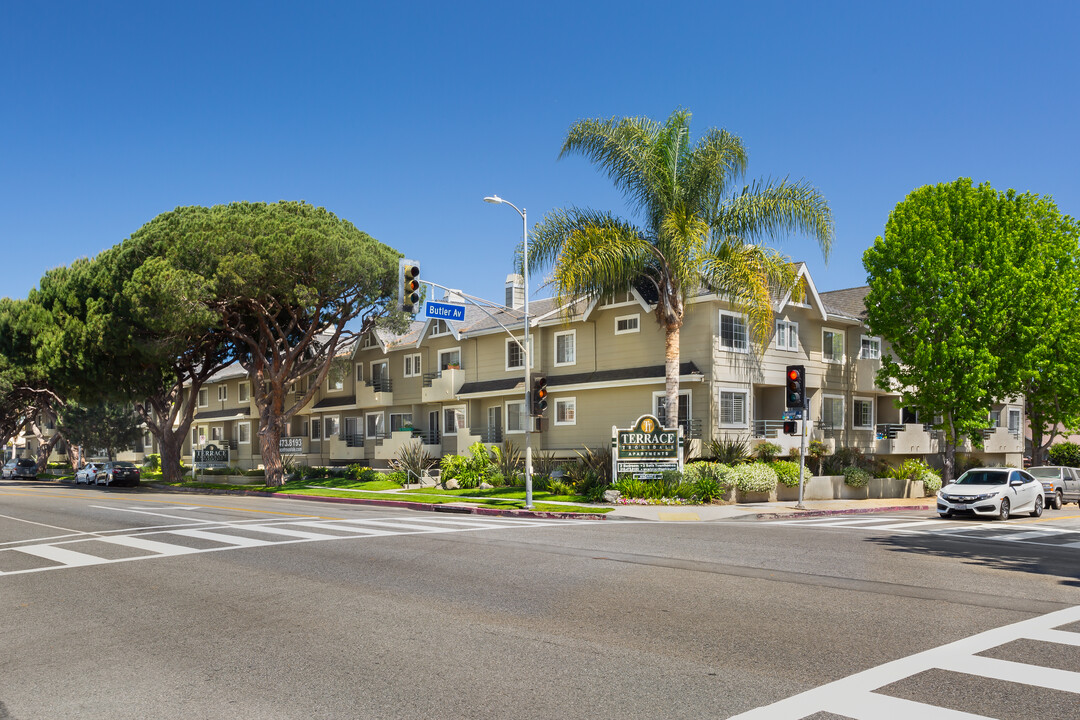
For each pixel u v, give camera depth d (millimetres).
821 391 37562
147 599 10695
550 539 16625
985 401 35375
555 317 38562
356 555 14266
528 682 6746
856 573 12141
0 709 6344
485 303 25266
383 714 6047
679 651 7645
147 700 6492
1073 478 33281
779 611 9383
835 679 6703
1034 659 7262
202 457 52375
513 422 40750
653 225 28734
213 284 35219
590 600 10086
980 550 15445
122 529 19844
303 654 7750
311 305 38188
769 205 27672
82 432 66000
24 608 10328
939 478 36875
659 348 34656
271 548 15406
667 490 28125
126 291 37031
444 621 9031
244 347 46312
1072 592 10672
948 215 35188
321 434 56250
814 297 36906
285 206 40594
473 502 28469
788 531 18828
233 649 8008
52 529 20344
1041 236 35594
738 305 29266
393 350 49062
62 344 43688
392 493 34625
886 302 35938
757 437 35062
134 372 45031
